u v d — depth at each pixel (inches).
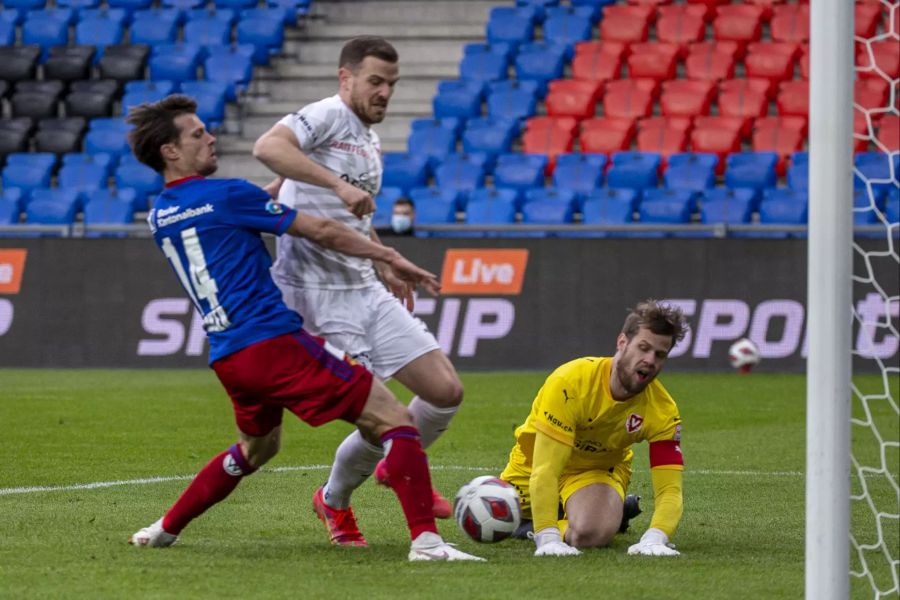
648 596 491.8
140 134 569.6
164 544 599.8
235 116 2341.3
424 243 1801.2
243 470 589.9
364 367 572.4
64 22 2471.7
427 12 2484.0
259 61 2406.5
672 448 613.0
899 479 883.4
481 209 1973.4
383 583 509.7
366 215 560.7
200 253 555.2
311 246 591.2
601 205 1943.9
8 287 1875.0
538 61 2314.2
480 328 1782.7
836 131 449.7
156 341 1839.3
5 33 2496.3
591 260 1760.6
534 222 1956.2
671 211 1918.1
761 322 1728.6
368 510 732.7
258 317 550.3
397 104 2351.1
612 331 1753.2
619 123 2155.5
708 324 1740.9
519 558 575.5
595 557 576.4
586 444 619.2
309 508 736.3
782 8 2329.0
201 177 577.0
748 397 1449.3
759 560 577.9
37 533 639.1
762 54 2250.2
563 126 2175.2
